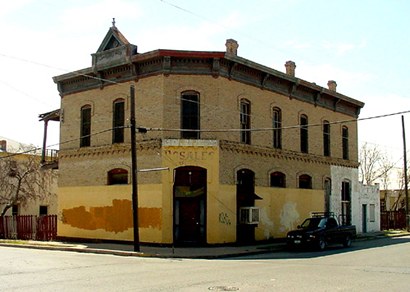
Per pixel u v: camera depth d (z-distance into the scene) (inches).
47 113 1334.9
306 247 1015.6
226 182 1069.1
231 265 717.9
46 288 494.3
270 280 548.1
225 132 1075.3
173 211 1037.8
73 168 1224.8
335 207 1453.0
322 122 1419.8
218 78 1068.5
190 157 1044.5
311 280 550.3
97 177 1168.8
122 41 1123.3
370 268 672.4
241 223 1099.9
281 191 1236.5
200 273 612.7
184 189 1044.5
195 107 1065.5
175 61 1059.9
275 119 1246.3
